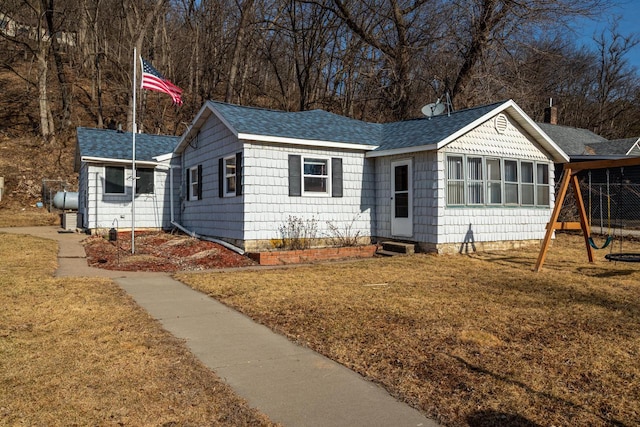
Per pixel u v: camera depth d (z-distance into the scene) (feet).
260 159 40.14
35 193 82.58
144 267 33.99
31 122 103.40
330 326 18.83
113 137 61.00
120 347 15.92
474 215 42.32
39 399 11.82
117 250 41.91
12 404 11.50
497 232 44.09
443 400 12.25
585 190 74.90
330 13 91.30
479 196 42.73
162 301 23.40
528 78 85.76
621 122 143.02
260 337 17.66
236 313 21.21
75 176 88.43
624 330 18.43
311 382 13.44
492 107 43.21
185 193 56.44
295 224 41.75
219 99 118.73
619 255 32.73
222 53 104.42
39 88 96.12
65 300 22.34
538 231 47.88
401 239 43.70
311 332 18.13
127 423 10.73
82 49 126.72
